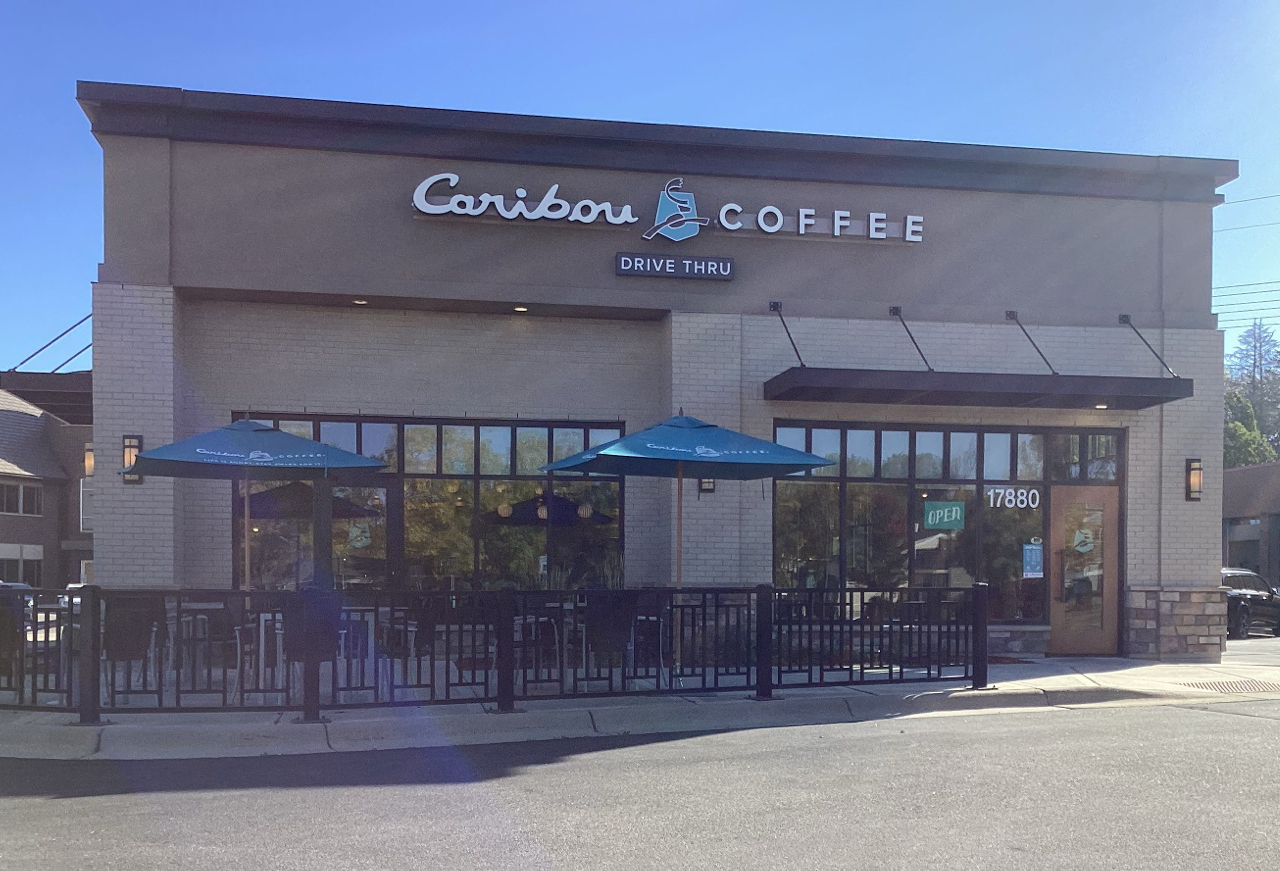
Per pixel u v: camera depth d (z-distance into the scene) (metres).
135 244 12.20
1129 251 14.48
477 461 13.47
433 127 12.77
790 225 13.66
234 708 8.59
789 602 10.24
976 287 14.10
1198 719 9.52
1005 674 11.88
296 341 13.10
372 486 13.20
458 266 12.92
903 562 13.86
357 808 6.30
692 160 13.48
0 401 39.16
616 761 7.70
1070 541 14.27
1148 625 14.11
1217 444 14.41
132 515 12.00
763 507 13.45
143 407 12.12
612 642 9.66
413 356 13.38
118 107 12.18
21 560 37.25
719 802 6.41
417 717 8.82
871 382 12.54
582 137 13.09
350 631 9.08
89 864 5.18
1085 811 6.17
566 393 13.70
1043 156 14.06
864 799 6.47
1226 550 38.06
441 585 13.26
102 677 10.13
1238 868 5.12
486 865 5.17
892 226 13.86
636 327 13.91
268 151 12.56
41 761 7.80
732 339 13.50
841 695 10.03
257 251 12.46
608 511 13.70
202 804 6.41
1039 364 14.12
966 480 14.08
